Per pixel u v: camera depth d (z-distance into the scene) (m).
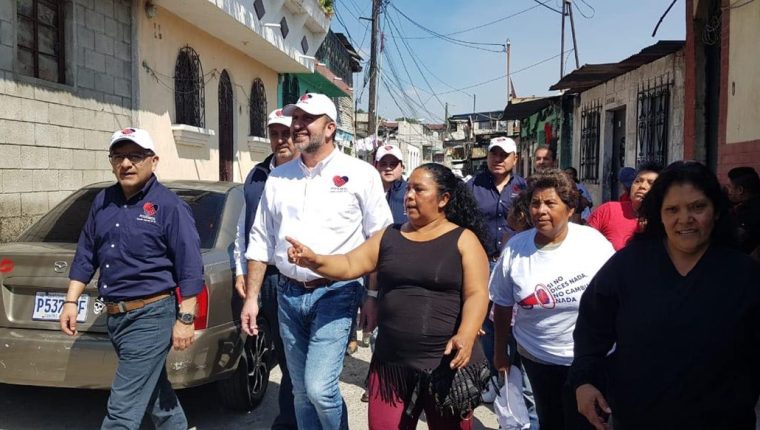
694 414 2.07
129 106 8.53
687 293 2.10
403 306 2.92
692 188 2.12
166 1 8.91
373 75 21.00
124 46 8.39
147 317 3.45
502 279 3.41
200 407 4.77
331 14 15.45
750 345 2.05
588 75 12.59
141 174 3.45
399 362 2.92
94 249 3.58
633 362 2.17
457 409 2.88
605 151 13.55
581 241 3.23
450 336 2.91
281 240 3.56
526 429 3.66
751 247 5.41
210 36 11.03
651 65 10.85
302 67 14.33
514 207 4.02
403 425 2.94
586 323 2.42
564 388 2.94
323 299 3.49
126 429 3.37
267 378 4.93
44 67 7.02
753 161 7.05
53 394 4.86
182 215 3.51
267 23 11.45
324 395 3.34
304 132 3.52
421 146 61.38
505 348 3.58
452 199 3.08
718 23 8.37
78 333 3.95
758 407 4.61
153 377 3.49
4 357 3.94
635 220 4.96
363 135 43.75
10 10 6.29
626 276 2.26
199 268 3.54
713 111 8.59
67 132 7.25
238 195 5.16
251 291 3.79
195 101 10.50
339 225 3.53
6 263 4.04
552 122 19.02
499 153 5.27
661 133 10.41
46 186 6.89
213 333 4.06
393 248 3.02
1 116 6.21
